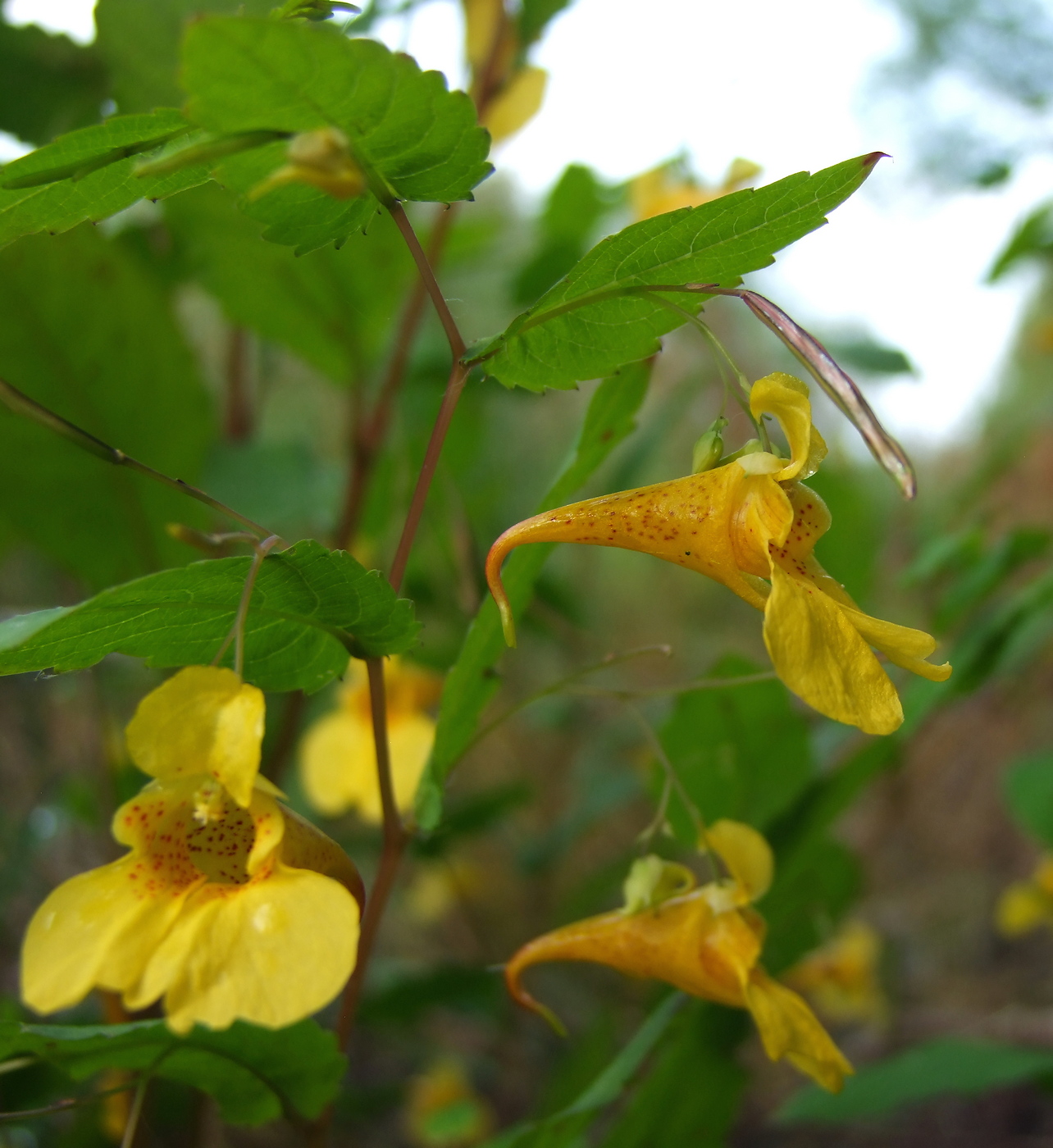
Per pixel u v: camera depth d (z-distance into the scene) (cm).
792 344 11
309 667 13
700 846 14
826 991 34
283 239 12
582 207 26
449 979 25
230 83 10
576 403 47
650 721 31
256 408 27
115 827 11
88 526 19
